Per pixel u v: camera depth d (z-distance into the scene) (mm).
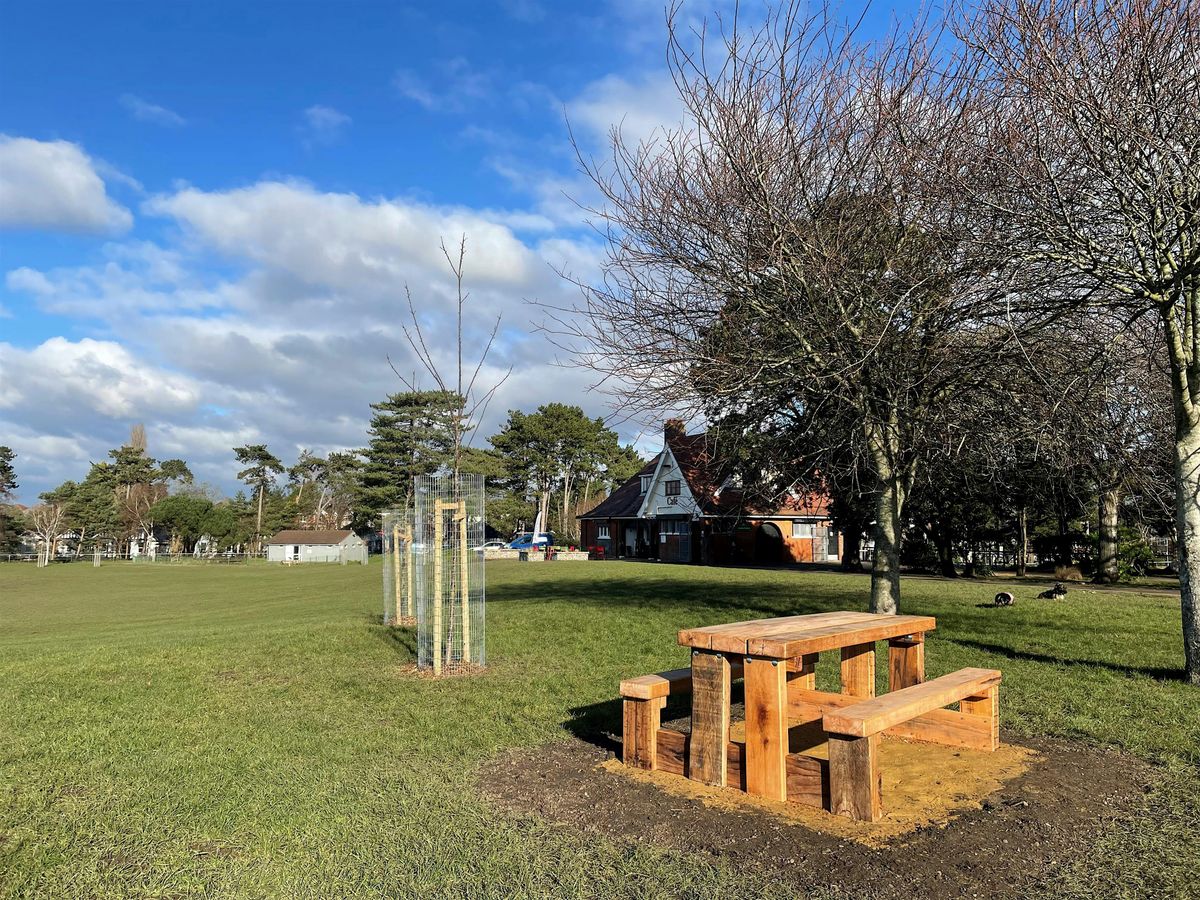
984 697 5711
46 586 43250
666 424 10883
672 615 13094
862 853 3887
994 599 15492
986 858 3820
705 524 40906
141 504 101375
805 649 4801
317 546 86750
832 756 4406
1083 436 9062
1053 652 9305
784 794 4645
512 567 34562
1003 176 7738
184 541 100438
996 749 5660
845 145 9672
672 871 3736
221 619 19688
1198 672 7570
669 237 10547
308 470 118062
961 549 29688
